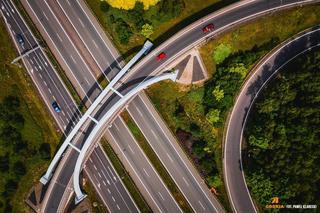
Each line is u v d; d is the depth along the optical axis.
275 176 133.88
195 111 144.38
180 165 144.12
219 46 143.00
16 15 152.50
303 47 142.62
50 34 151.25
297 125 131.38
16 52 150.62
